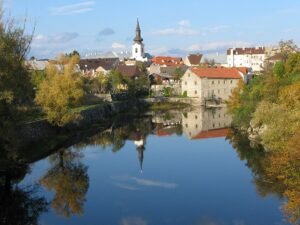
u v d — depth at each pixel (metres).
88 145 75.88
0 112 49.03
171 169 57.91
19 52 51.31
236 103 100.69
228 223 37.72
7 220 39.66
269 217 38.62
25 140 65.88
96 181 52.41
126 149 72.88
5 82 47.94
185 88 164.12
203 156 65.88
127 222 38.81
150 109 145.50
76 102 80.94
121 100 142.88
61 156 65.81
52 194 47.25
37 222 38.88
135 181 52.22
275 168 43.03
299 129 45.19
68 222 39.03
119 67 181.62
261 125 72.00
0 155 53.28
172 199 44.84
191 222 38.38
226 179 51.59
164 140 82.75
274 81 76.69
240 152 66.06
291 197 37.84
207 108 147.12
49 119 74.62
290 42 107.12
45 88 75.06
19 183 51.25
